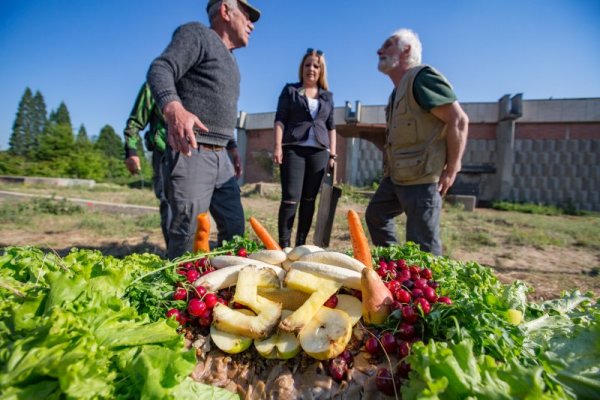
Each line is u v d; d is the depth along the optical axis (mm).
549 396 1069
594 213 15266
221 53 3162
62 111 83688
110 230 7062
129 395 1174
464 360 1162
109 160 38312
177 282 1861
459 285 1987
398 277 1946
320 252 1797
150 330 1375
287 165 4246
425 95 3076
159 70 2652
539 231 8867
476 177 17594
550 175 16859
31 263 1892
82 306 1393
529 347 1486
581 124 16484
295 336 1463
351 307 1570
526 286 2166
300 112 4195
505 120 16875
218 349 1537
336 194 4203
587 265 5574
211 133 3178
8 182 20875
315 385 1381
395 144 3379
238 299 1560
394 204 3779
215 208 3533
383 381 1327
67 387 1062
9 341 1201
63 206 9625
